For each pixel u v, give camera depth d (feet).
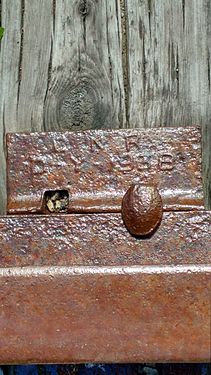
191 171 2.81
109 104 2.97
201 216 2.71
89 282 2.55
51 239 2.73
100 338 2.52
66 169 2.83
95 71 2.98
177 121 2.96
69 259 2.71
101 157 2.84
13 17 3.01
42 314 2.54
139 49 2.98
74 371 2.93
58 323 2.54
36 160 2.85
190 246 2.69
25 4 3.01
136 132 2.85
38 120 2.98
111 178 2.82
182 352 2.51
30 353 2.53
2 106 3.00
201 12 2.98
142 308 2.53
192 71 2.97
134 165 2.82
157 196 2.70
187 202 2.76
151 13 2.98
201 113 2.96
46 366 2.93
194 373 2.89
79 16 2.99
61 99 2.98
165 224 2.71
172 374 2.90
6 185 2.90
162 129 2.84
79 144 2.85
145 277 2.54
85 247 2.72
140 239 2.70
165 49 2.98
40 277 2.56
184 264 2.58
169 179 2.81
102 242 2.71
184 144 2.83
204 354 2.51
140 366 2.92
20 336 2.54
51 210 2.84
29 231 2.74
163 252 2.69
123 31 2.98
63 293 2.55
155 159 2.82
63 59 2.99
